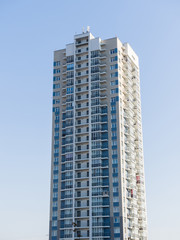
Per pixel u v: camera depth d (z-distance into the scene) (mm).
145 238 129125
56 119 133375
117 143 120312
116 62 130750
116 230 110625
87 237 112875
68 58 138250
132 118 135625
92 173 119438
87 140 124938
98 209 114625
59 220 119250
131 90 138500
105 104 126375
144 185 137000
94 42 135125
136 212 123438
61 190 122312
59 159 127062
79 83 133000
